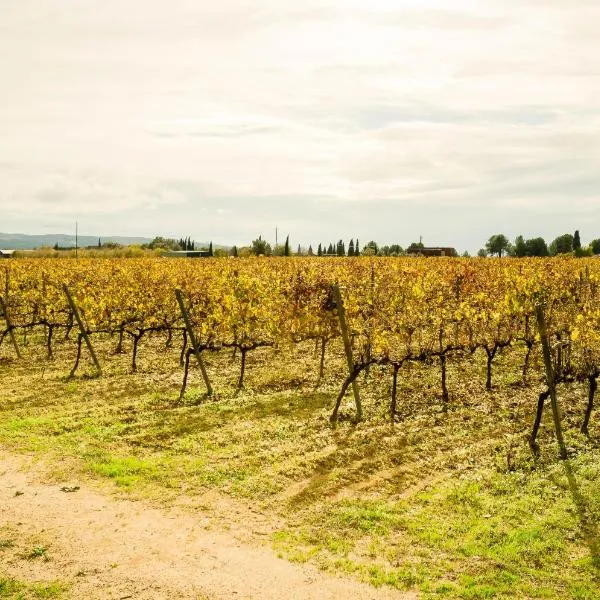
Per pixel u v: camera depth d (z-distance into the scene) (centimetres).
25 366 1439
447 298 1611
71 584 531
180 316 1549
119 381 1283
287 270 2227
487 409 1055
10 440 905
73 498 713
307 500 712
